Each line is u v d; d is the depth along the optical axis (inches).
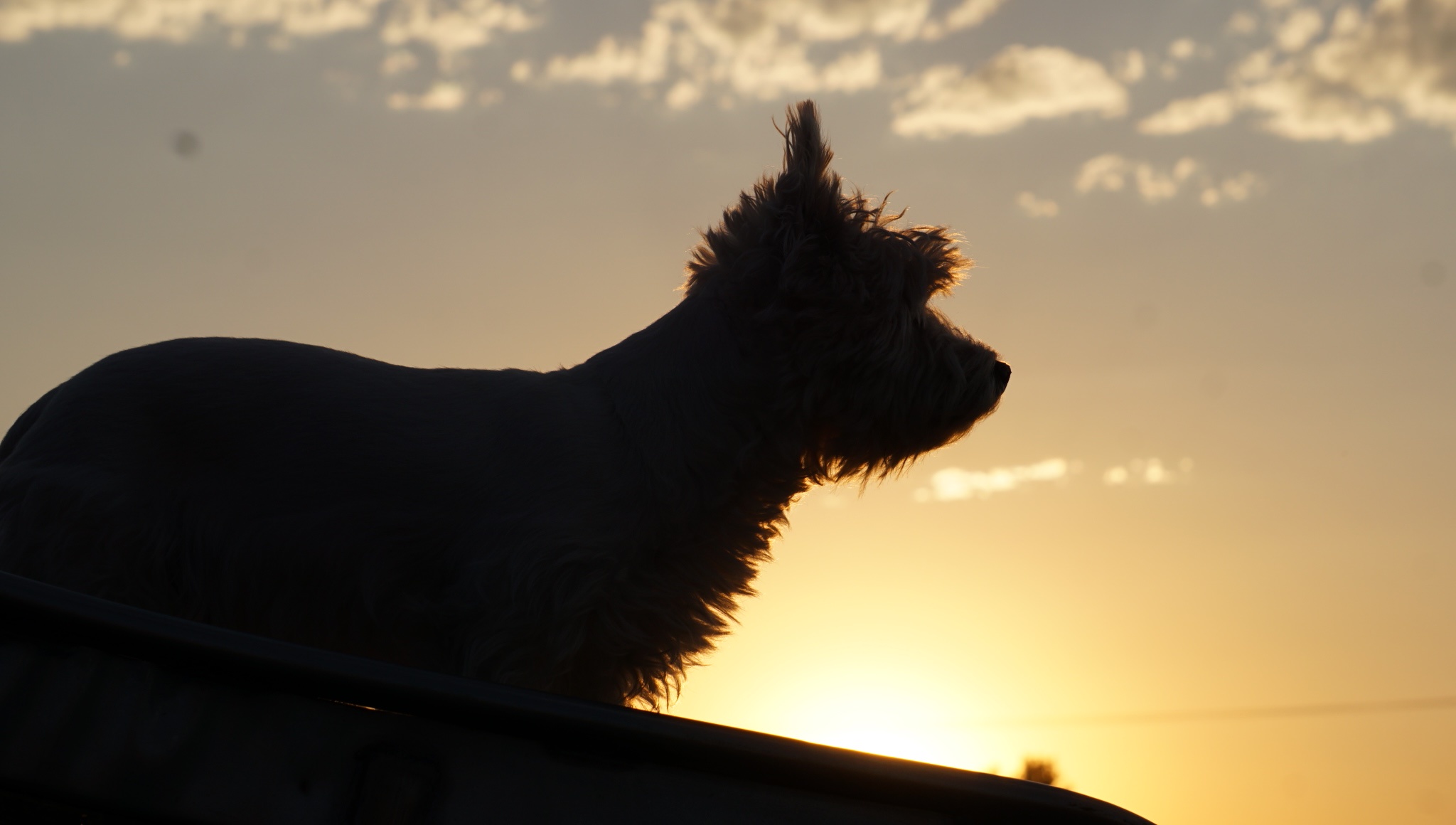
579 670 119.4
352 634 114.7
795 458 134.3
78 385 116.0
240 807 63.8
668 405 127.0
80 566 107.6
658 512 122.0
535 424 120.8
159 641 65.2
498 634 110.8
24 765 62.8
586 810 65.1
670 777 66.2
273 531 113.6
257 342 123.0
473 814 64.5
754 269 134.4
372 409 119.3
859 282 134.0
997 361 146.8
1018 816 66.9
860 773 66.8
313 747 65.2
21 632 64.8
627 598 119.3
